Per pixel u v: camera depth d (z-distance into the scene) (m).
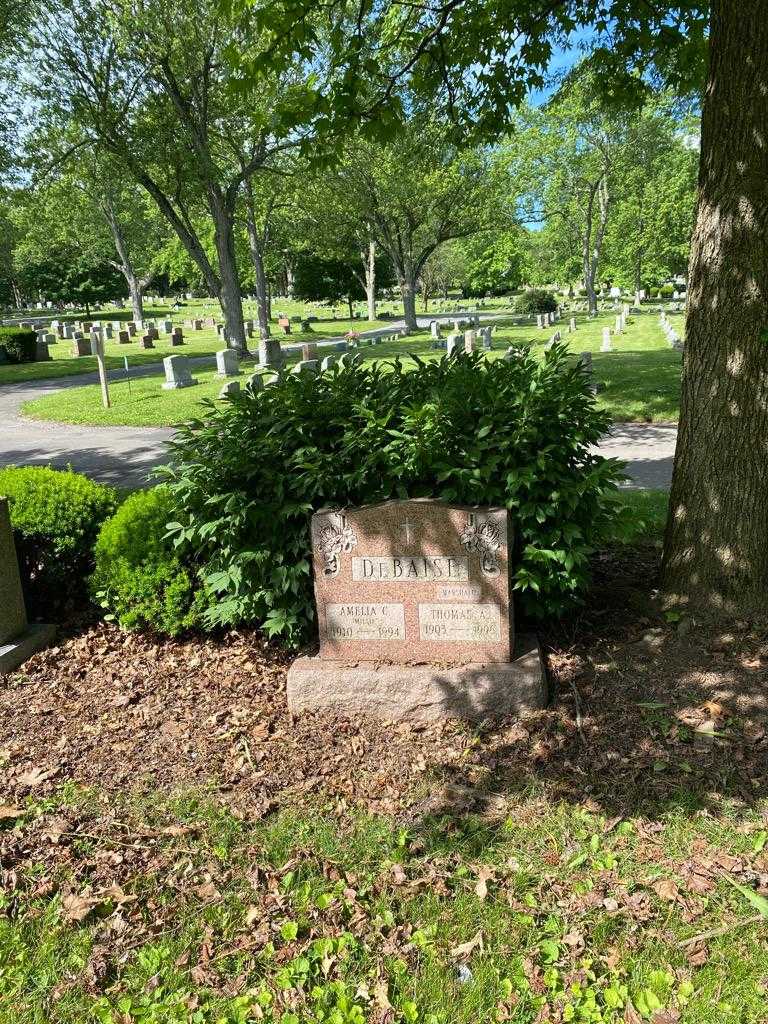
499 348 30.08
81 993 2.91
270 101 22.86
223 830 3.73
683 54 8.04
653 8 7.79
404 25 8.84
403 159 26.28
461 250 76.81
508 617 4.46
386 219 39.56
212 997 2.86
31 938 3.17
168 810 3.91
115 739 4.57
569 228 62.38
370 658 4.70
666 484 9.52
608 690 4.53
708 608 4.98
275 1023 2.73
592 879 3.28
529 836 3.56
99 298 72.12
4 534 5.68
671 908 3.10
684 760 3.93
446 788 3.92
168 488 5.69
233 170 29.66
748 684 4.39
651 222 55.94
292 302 83.88
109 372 28.12
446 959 2.96
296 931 3.10
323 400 5.35
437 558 4.47
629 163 52.44
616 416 14.02
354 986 2.85
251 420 5.34
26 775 4.24
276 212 41.50
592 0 8.06
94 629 6.12
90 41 23.53
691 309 4.90
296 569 4.79
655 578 5.76
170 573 5.61
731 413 4.72
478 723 4.41
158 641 5.81
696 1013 2.66
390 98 7.45
